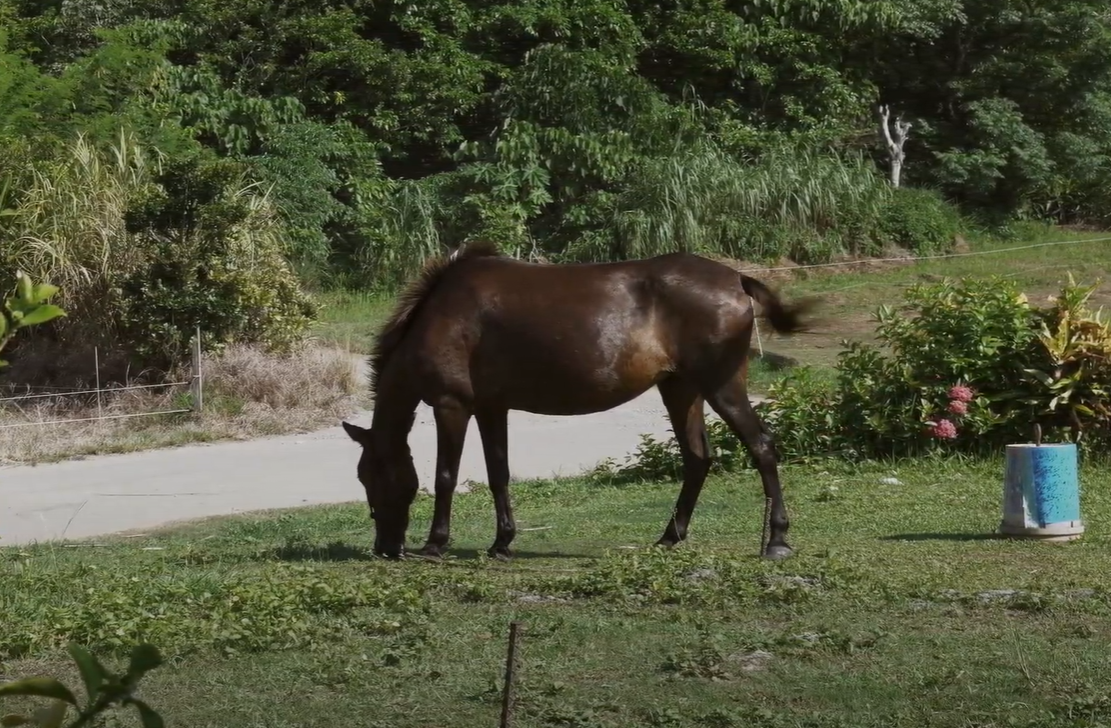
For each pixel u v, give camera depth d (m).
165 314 17.81
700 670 6.18
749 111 32.00
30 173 19.58
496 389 9.13
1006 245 30.08
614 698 5.84
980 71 33.56
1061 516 9.43
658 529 10.45
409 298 9.40
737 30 31.81
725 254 27.14
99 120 24.09
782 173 27.86
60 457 15.26
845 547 9.27
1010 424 13.22
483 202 26.95
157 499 12.91
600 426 17.09
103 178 19.89
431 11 31.22
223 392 17.58
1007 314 13.46
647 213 26.84
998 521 10.27
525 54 30.66
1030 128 32.28
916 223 28.86
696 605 7.45
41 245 18.45
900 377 13.62
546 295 9.00
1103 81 33.16
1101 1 33.94
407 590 7.73
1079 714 5.44
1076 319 13.27
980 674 6.02
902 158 31.64
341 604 7.54
